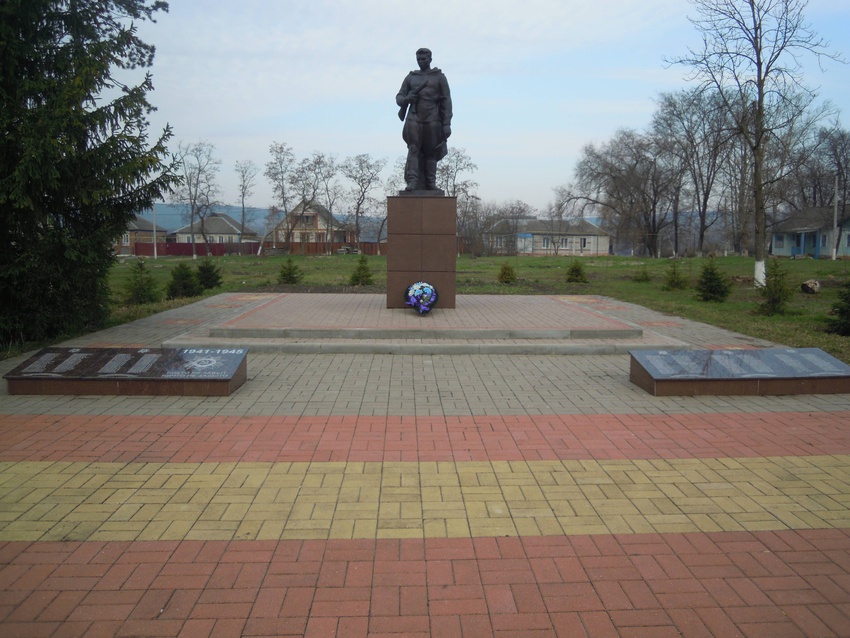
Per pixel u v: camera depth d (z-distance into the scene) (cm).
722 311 1538
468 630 311
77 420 640
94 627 312
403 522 422
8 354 969
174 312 1429
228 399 721
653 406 705
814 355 809
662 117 4875
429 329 1048
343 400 721
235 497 459
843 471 517
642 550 389
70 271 1077
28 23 991
